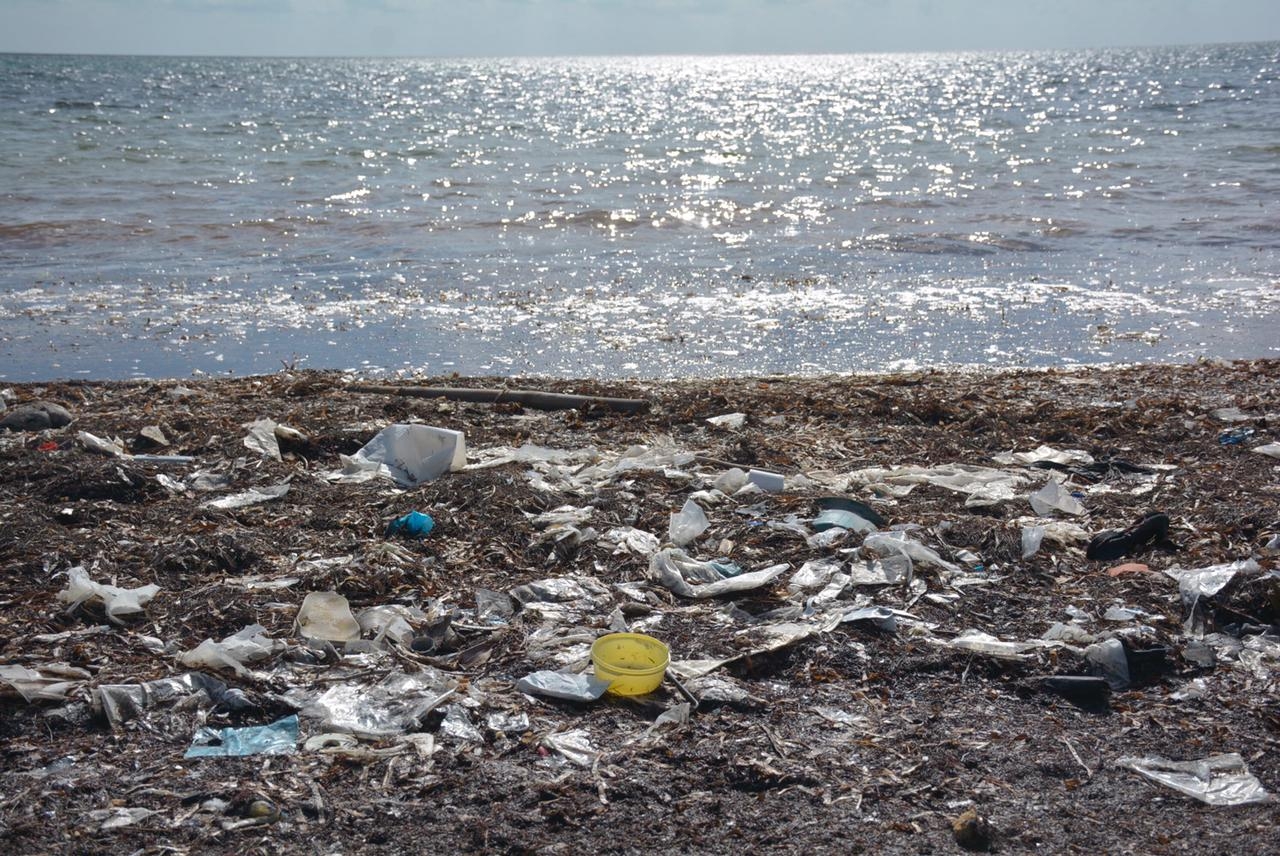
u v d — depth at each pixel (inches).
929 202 783.7
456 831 119.3
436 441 241.0
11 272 530.3
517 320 455.8
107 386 334.6
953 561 196.2
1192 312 473.4
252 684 147.9
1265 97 2016.5
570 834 119.3
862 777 130.6
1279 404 308.8
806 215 732.0
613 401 306.2
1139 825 121.9
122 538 198.1
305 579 183.0
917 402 305.6
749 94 2834.6
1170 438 275.4
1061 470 251.3
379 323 448.1
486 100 2436.0
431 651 161.9
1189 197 790.5
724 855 116.2
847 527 206.4
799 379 358.6
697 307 482.0
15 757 131.5
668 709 144.6
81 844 115.8
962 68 5339.6
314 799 124.3
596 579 187.9
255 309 466.9
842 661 159.2
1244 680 155.3
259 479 235.5
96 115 1595.7
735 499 226.1
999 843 118.3
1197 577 182.7
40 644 158.9
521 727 139.8
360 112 1856.5
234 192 811.4
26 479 225.9
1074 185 868.6
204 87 2731.3
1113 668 156.5
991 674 156.5
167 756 132.7
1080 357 408.2
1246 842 118.5
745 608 177.5
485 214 725.3
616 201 792.3
